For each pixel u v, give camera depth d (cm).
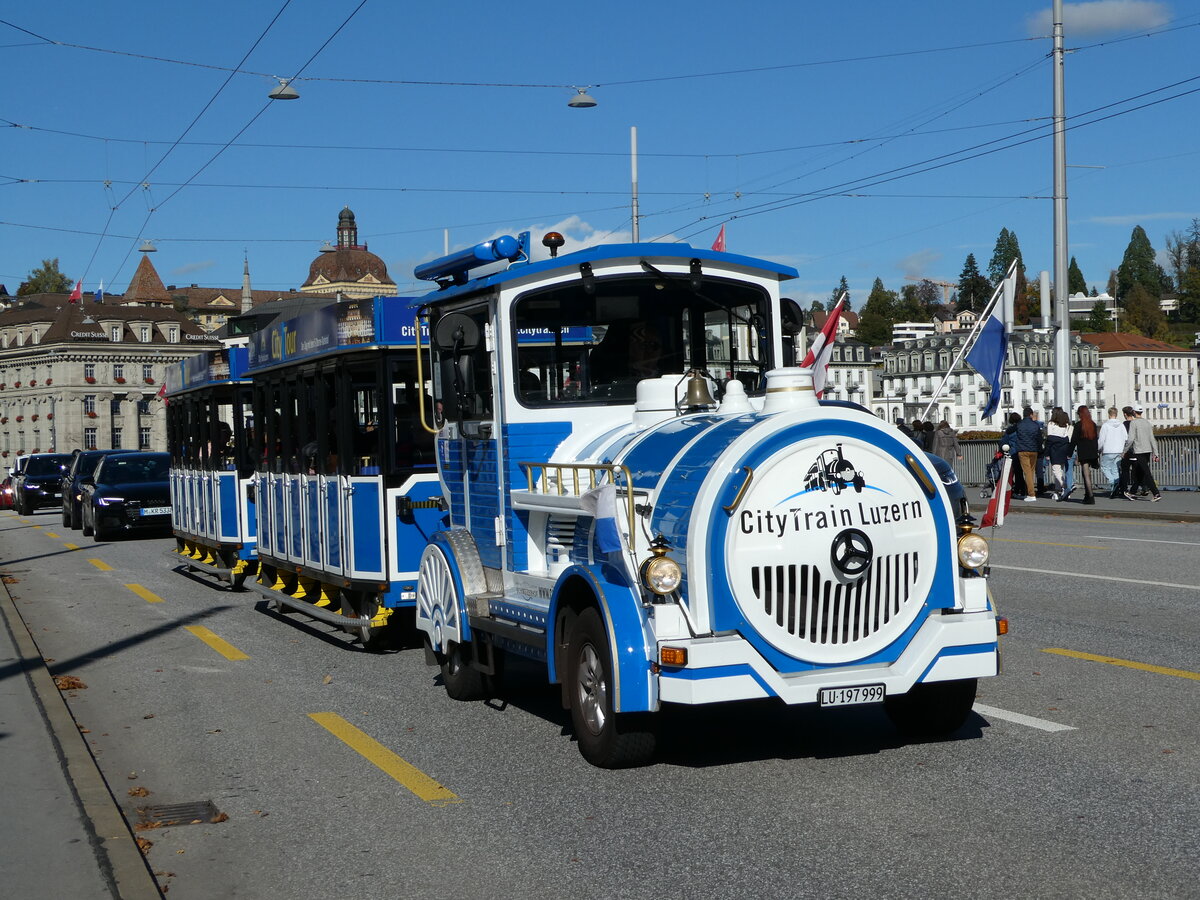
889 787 611
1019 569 1430
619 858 528
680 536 605
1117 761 639
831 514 605
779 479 602
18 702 866
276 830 597
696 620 598
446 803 626
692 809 591
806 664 607
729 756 685
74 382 11831
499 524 800
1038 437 2583
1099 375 13525
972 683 678
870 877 489
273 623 1300
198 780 698
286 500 1271
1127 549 1599
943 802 582
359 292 12375
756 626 598
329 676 992
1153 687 807
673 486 624
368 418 1070
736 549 596
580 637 663
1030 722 728
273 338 1289
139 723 852
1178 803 566
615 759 657
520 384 775
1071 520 2162
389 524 1047
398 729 798
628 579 625
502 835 569
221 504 1576
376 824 598
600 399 783
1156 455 2798
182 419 1808
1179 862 491
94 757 749
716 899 475
